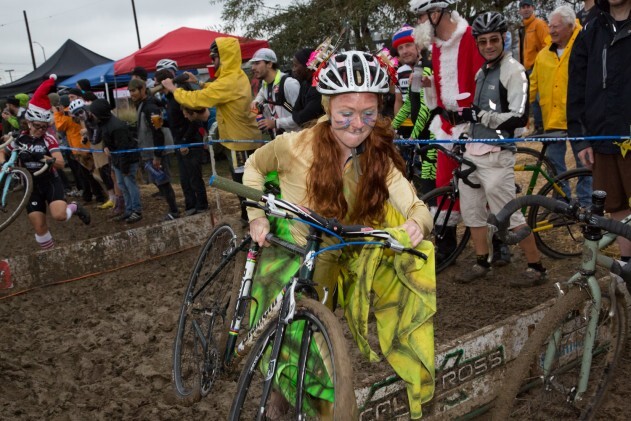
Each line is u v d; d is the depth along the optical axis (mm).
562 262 4969
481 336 2906
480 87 4145
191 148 7332
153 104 7516
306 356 2066
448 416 2830
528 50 7766
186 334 3527
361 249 2449
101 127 7754
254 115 6316
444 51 4512
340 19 13188
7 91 15461
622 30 3350
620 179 3605
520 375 2375
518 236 2686
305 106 5484
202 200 7582
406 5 12953
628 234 2314
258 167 2662
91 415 3291
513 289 4570
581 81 3652
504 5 12188
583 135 3707
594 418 2914
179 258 6062
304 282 2152
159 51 11547
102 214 8867
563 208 2469
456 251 4953
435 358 2742
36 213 5910
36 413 3312
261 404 2096
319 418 2188
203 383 3000
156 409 3295
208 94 6094
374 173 2389
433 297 2338
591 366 2721
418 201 2404
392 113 6305
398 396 2645
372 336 3951
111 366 3854
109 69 13078
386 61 2406
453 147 4449
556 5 12164
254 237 2564
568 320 2555
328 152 2393
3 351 4102
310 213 2115
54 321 4695
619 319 2768
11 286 5312
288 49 14648
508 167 4172
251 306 2773
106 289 5340
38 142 5938
